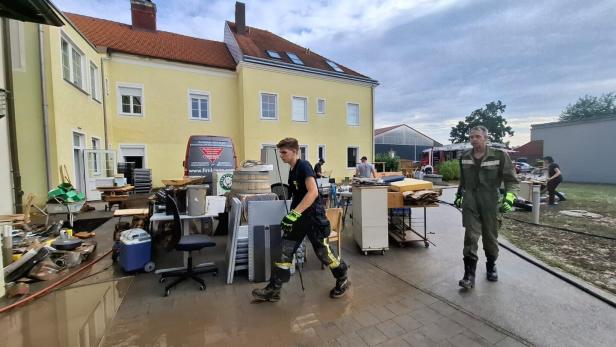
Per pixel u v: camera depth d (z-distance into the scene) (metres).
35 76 7.71
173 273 3.61
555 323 2.69
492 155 3.46
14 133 6.47
